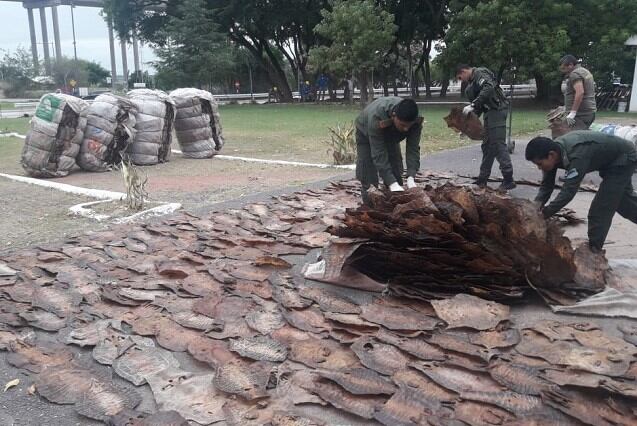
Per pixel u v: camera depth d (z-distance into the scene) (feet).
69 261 17.58
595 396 9.43
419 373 10.32
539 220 13.05
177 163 40.09
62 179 33.96
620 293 13.14
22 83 171.22
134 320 13.21
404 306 13.10
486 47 78.74
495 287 13.42
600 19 79.20
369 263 14.98
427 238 13.55
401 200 14.57
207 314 13.28
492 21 77.20
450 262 13.62
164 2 121.19
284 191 28.22
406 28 109.81
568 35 79.51
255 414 9.41
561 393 9.52
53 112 33.53
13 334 12.84
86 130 35.76
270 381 10.39
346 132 37.37
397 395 9.66
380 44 87.40
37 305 14.12
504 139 24.36
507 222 13.29
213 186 30.81
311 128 63.41
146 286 15.08
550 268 13.35
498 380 9.93
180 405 9.84
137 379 10.72
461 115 24.59
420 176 28.86
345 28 88.02
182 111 41.42
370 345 11.33
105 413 9.73
